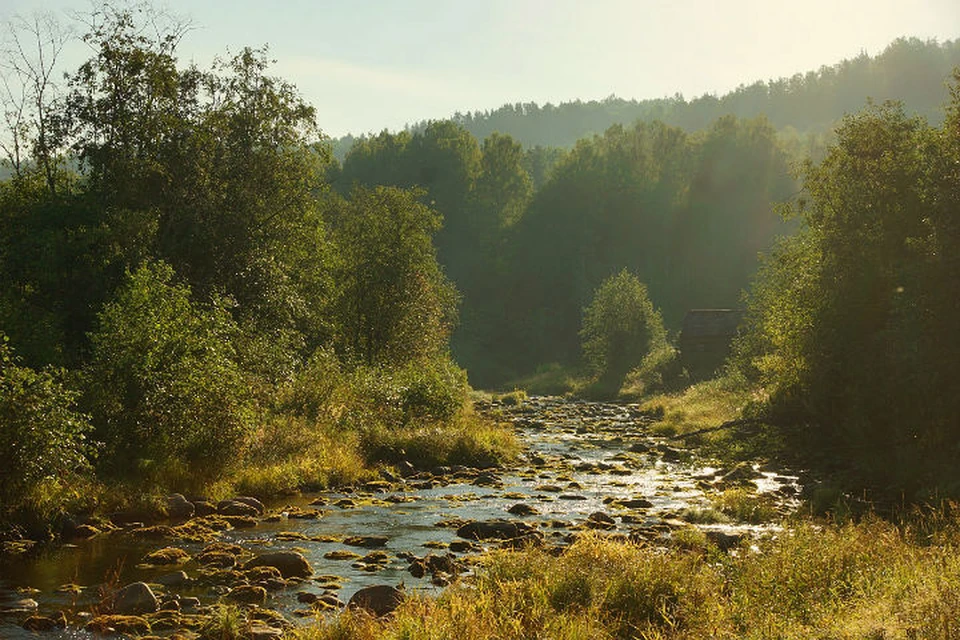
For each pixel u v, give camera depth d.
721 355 56.88
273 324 31.89
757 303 40.28
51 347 22.11
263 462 20.12
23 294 24.42
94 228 26.03
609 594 9.03
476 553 13.33
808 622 7.93
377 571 12.16
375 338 43.19
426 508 17.45
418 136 136.00
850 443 23.48
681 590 8.98
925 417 20.08
